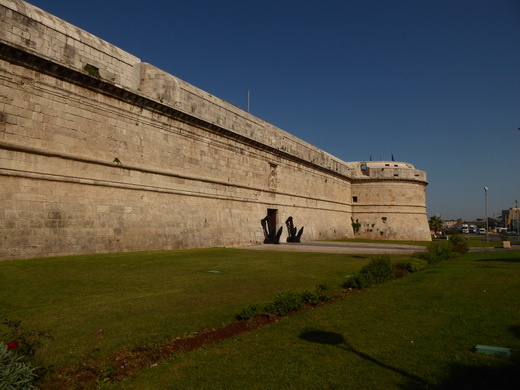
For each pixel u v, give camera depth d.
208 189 28.22
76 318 8.24
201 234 26.81
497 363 5.82
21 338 5.44
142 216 22.23
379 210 57.94
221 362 6.05
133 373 5.77
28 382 4.82
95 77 19.50
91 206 19.34
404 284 13.32
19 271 13.04
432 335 7.20
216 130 29.08
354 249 29.75
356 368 5.71
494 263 19.97
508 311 8.98
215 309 9.34
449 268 18.09
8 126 16.16
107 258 17.19
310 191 46.28
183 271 15.12
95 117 19.94
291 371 5.64
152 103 23.02
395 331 7.50
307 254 23.89
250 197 33.72
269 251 25.67
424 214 60.59
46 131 17.59
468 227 125.88
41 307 9.06
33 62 17.06
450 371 5.54
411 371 5.57
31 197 16.77
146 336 7.25
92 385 5.31
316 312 9.26
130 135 21.91
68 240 17.95
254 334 7.51
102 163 20.06
